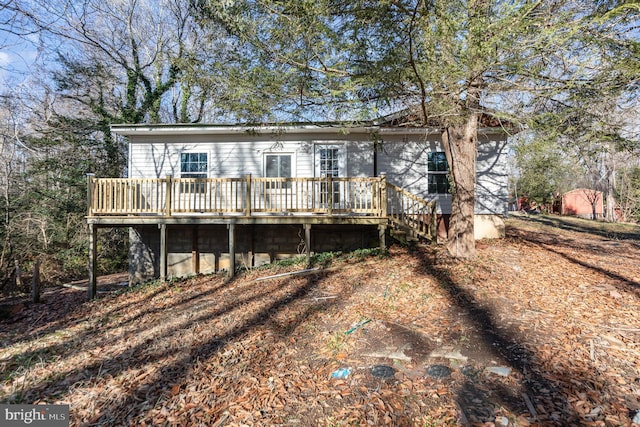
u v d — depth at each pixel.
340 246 10.53
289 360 4.03
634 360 3.46
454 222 8.02
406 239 8.97
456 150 7.95
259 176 10.54
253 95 5.32
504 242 9.71
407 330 4.49
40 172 15.07
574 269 7.00
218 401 3.32
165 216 8.69
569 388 3.06
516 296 5.40
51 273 13.42
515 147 5.38
